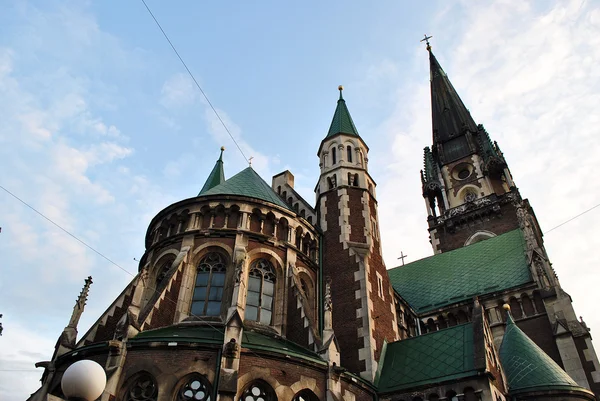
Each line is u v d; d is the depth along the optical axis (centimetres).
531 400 2678
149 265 3078
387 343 3212
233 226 3080
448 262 5306
